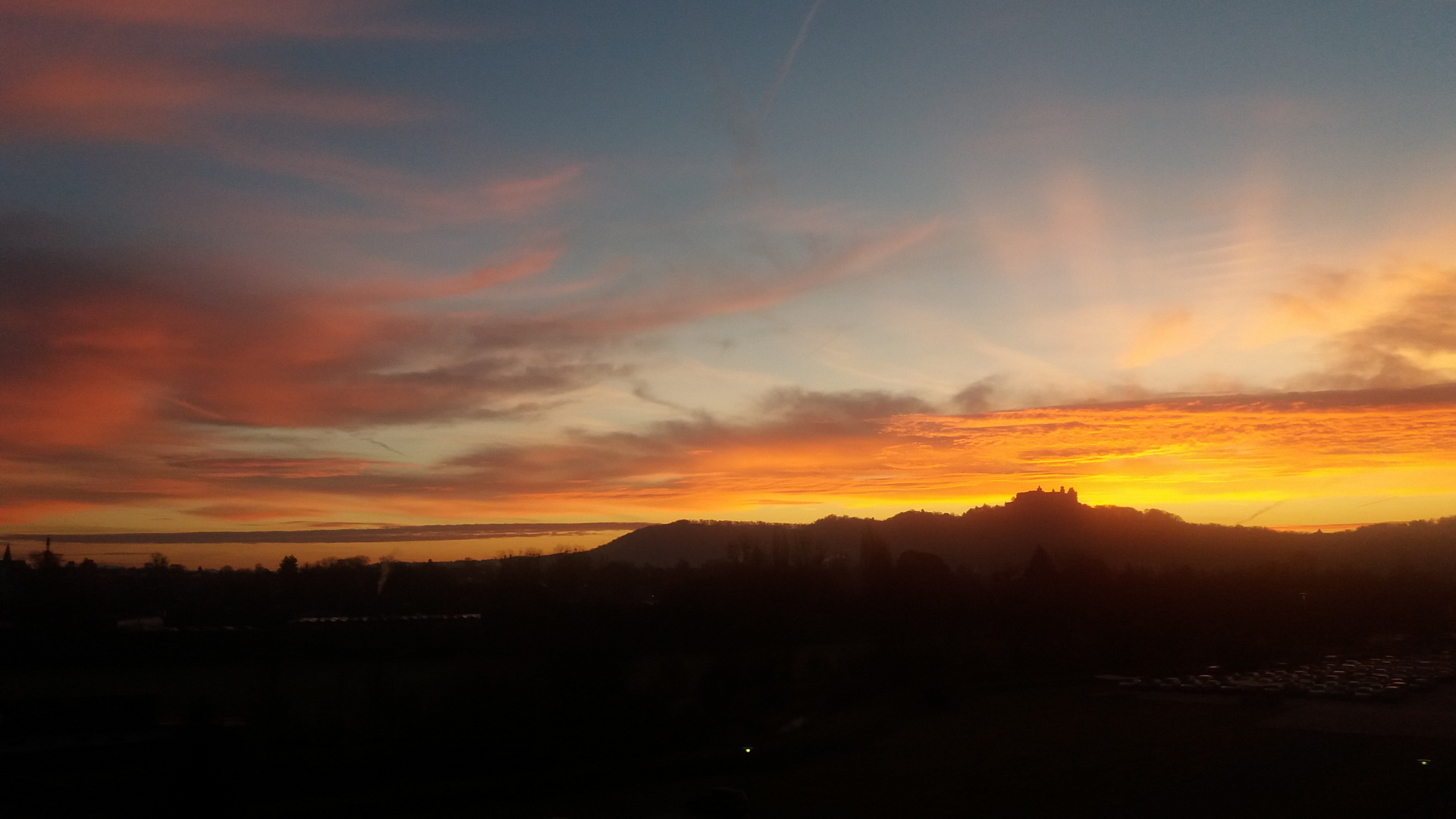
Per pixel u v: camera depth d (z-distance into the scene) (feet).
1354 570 579.89
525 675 167.12
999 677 295.28
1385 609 469.98
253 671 169.48
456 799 127.34
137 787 117.29
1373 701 254.47
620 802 130.00
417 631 193.88
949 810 126.21
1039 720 220.02
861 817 121.49
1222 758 167.12
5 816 103.76
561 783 137.80
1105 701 256.11
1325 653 404.98
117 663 171.94
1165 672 326.03
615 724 166.91
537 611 203.82
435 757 142.31
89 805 109.70
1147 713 232.94
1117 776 150.51
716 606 260.42
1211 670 328.90
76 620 197.16
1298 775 150.30
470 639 190.90
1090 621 365.20
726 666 203.62
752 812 124.47
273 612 218.38
